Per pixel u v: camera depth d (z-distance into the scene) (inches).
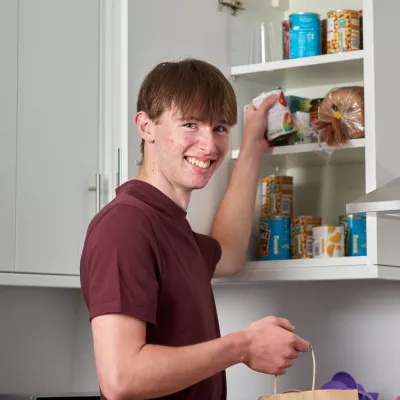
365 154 101.2
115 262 75.5
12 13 108.4
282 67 107.5
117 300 74.0
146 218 79.4
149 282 76.8
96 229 78.9
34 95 110.3
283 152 106.9
